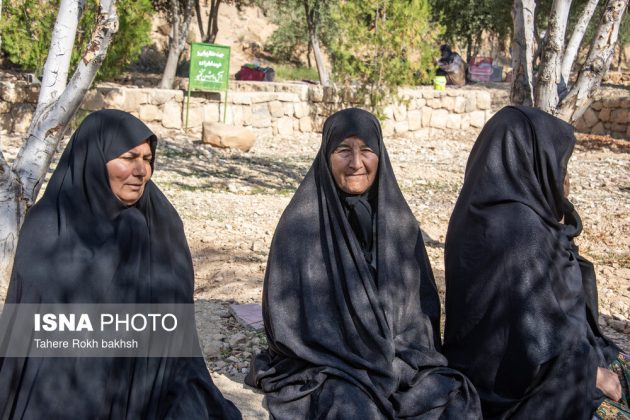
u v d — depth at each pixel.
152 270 2.87
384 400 2.94
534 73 5.94
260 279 5.43
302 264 3.18
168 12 18.61
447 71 20.53
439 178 10.42
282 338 3.13
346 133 3.13
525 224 3.00
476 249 3.08
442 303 5.03
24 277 2.59
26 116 11.72
